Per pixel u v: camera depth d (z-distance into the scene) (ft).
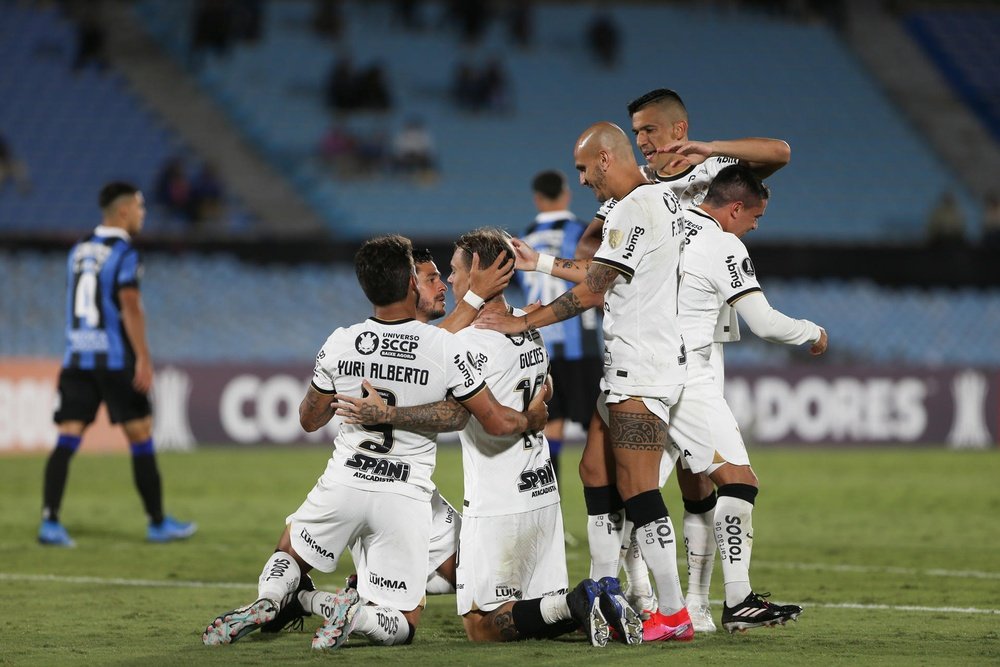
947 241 253.85
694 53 329.11
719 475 64.08
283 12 319.06
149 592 80.74
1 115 278.46
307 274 243.19
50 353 229.45
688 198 70.08
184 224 252.01
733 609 62.54
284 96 294.87
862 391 212.64
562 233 104.27
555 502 63.93
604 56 321.32
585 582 59.62
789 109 315.58
